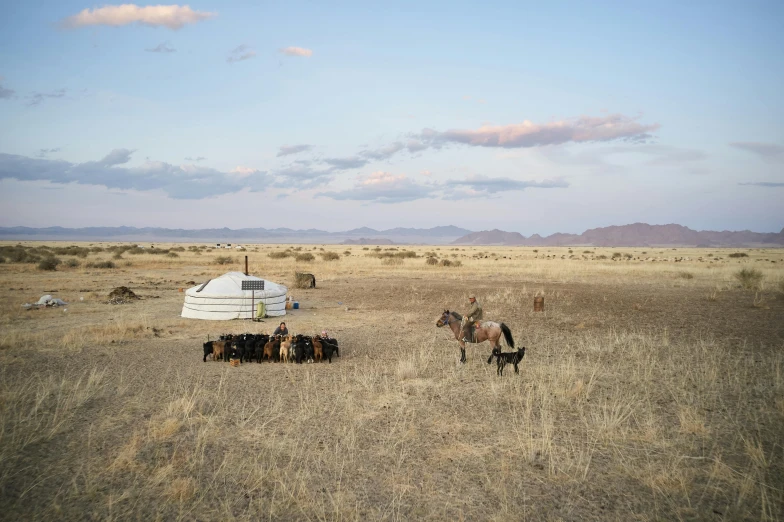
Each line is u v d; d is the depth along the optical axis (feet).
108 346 53.72
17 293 99.14
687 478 24.07
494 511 21.38
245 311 72.95
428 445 28.07
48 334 59.36
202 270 162.20
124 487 23.22
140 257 225.35
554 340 57.36
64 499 22.11
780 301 91.15
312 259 213.87
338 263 198.18
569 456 26.40
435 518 20.89
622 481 24.00
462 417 32.45
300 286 113.80
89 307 82.79
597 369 43.93
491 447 27.81
